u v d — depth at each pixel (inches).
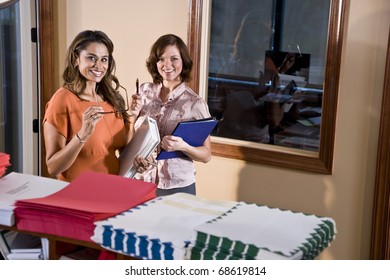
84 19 159.8
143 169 92.7
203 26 140.5
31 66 164.6
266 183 135.9
